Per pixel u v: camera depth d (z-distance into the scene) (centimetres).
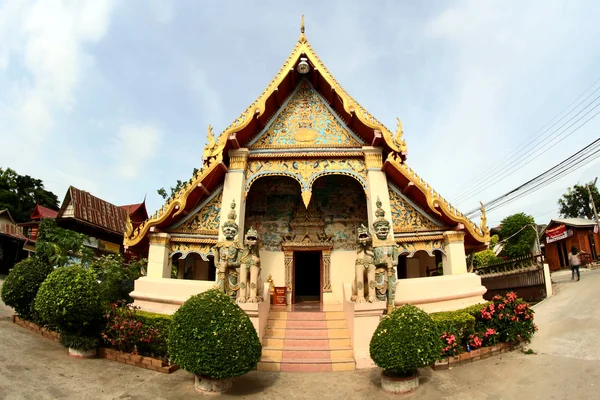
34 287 1166
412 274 1549
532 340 992
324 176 1363
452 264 1199
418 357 724
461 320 938
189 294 1086
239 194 1222
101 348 948
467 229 1214
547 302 1424
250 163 1291
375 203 1209
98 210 2531
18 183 3941
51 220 1581
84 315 914
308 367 898
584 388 686
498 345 950
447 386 765
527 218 2856
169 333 753
